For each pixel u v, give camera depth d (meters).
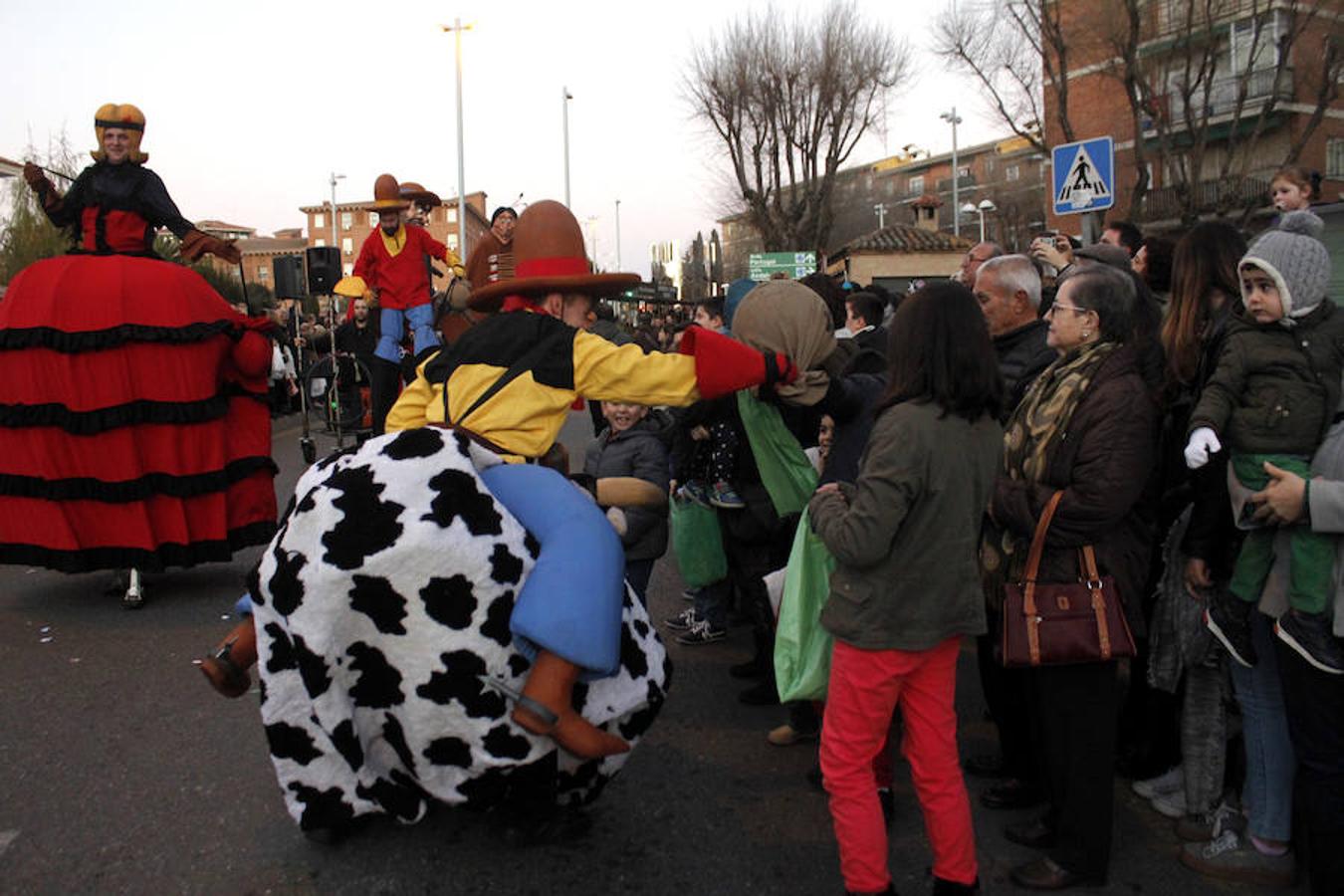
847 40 33.06
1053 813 3.15
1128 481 2.76
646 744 3.95
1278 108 26.30
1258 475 2.71
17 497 5.32
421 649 2.52
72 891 2.90
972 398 2.58
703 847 3.15
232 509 5.63
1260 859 2.94
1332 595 2.53
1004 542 2.98
